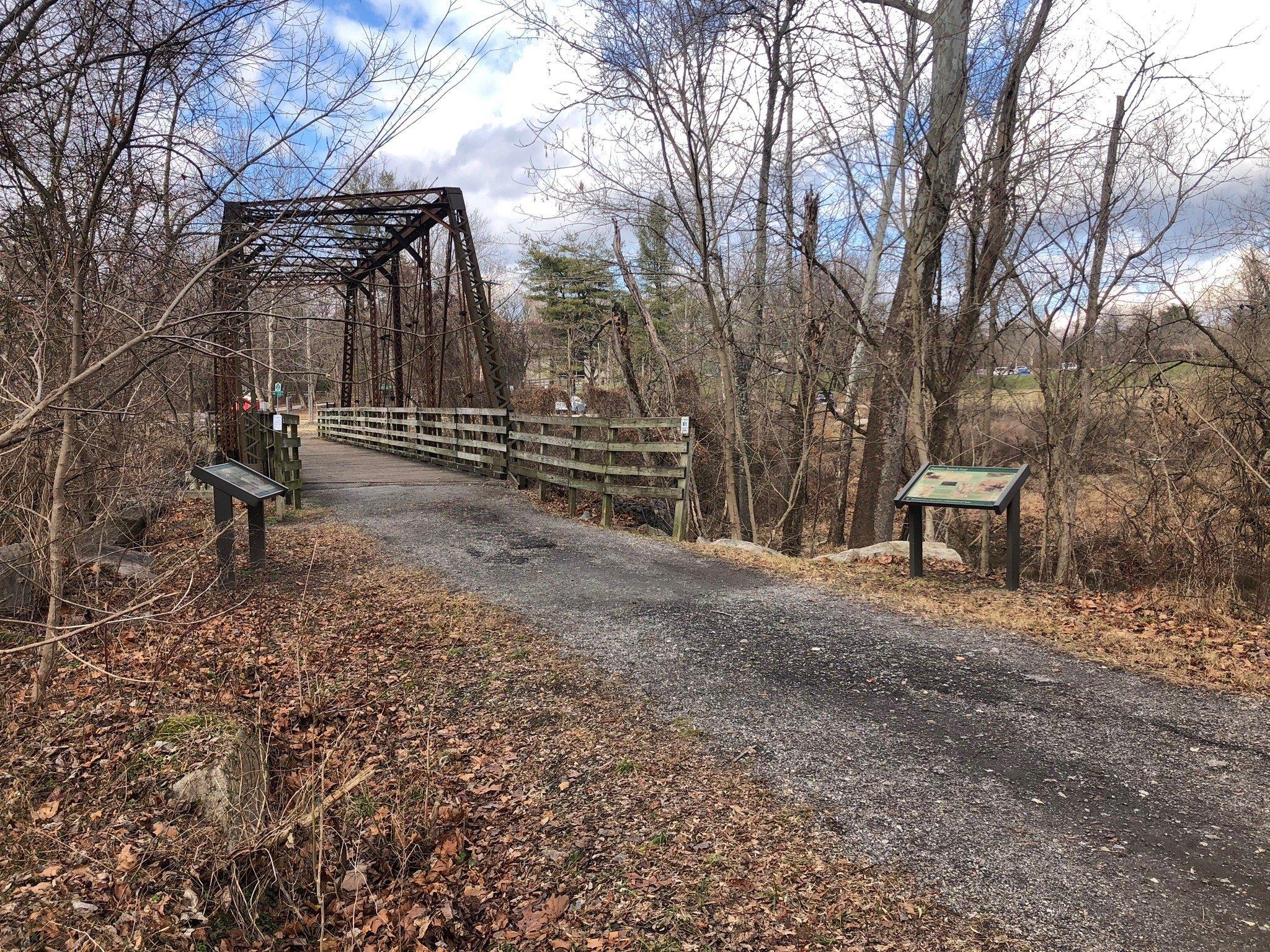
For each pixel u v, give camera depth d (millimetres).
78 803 3078
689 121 11047
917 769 3600
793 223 12539
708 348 15609
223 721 3693
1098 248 10422
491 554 8289
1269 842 2969
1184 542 9336
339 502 11570
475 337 13523
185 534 8297
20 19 3688
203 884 2711
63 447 4258
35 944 2264
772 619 5988
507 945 2641
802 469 14047
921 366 11102
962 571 7758
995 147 10820
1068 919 2557
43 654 4152
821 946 2480
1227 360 9781
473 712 4375
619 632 5664
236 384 10812
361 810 3455
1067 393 11312
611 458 10188
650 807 3352
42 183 3830
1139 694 4453
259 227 3721
